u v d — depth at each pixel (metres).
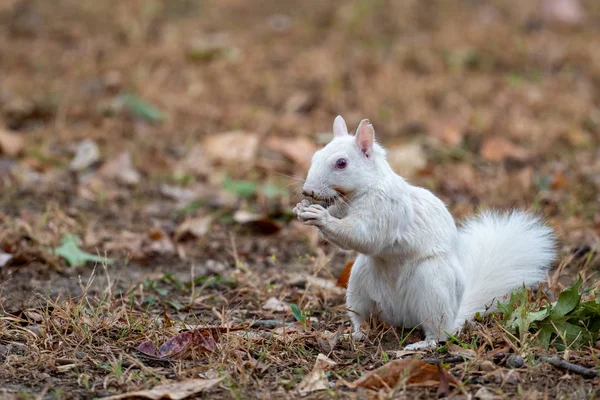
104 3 20.94
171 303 8.52
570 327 7.08
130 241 10.55
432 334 7.42
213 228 11.43
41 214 11.09
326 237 7.34
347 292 7.86
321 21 20.69
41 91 16.55
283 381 6.54
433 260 7.43
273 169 13.59
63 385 6.47
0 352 7.02
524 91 17.23
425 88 17.09
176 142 14.88
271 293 8.88
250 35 19.75
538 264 8.18
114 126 15.18
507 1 22.06
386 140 15.09
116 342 7.29
